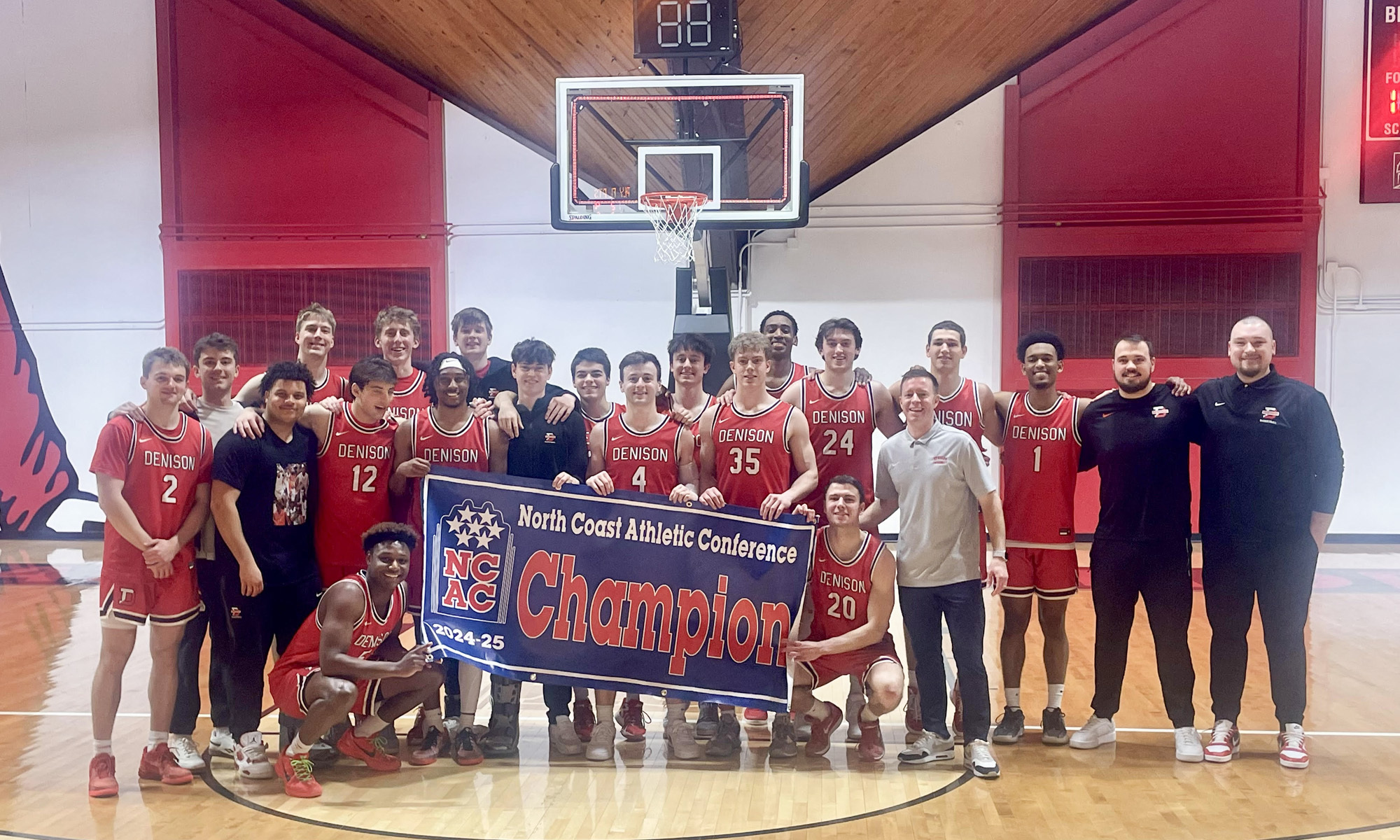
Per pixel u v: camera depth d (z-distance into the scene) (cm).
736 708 460
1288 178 979
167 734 369
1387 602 721
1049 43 984
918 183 1026
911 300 1033
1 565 924
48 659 569
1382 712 451
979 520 387
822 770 379
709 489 396
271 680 365
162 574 354
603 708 400
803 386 435
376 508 390
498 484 393
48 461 1077
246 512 368
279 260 1041
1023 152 1007
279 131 1034
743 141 684
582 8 772
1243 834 313
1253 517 376
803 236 1041
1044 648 414
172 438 360
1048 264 1009
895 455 387
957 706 421
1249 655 561
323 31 1020
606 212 707
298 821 329
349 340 1042
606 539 394
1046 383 404
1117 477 391
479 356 466
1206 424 385
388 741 396
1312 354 985
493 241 1041
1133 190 996
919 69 905
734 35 646
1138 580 391
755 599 392
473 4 837
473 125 1034
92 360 1068
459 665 395
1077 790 354
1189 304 993
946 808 338
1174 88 986
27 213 1065
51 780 370
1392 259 979
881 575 379
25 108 1056
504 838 314
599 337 1045
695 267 754
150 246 1056
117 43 1042
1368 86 972
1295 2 970
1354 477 993
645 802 345
